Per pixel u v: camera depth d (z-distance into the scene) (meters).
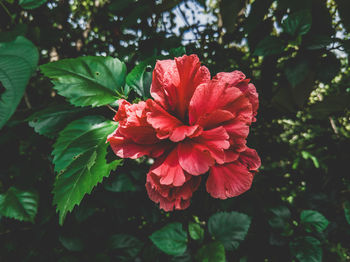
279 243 0.37
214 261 0.32
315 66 0.28
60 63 0.20
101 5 0.42
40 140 0.30
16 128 0.30
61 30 0.32
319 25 0.27
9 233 0.34
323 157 0.47
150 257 0.36
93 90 0.19
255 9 0.30
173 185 0.17
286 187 0.49
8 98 0.18
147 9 0.31
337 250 0.43
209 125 0.17
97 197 0.34
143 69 0.21
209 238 0.36
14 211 0.29
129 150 0.17
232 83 0.18
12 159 0.32
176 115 0.18
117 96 0.20
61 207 0.16
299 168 0.48
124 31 0.38
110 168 0.17
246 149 0.18
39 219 0.32
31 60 0.19
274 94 0.33
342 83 0.45
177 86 0.17
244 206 0.40
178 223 0.35
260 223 0.40
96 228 0.36
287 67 0.28
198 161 0.16
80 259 0.34
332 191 0.46
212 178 0.18
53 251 0.36
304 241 0.37
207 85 0.16
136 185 0.35
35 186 0.33
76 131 0.19
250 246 0.40
